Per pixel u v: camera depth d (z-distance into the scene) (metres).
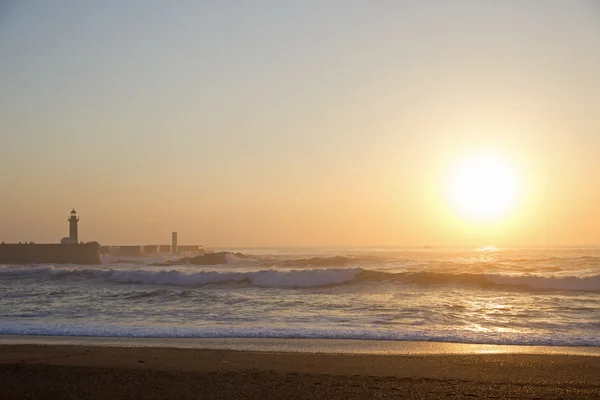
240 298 23.61
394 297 23.72
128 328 16.05
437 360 11.98
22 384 9.98
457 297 23.50
